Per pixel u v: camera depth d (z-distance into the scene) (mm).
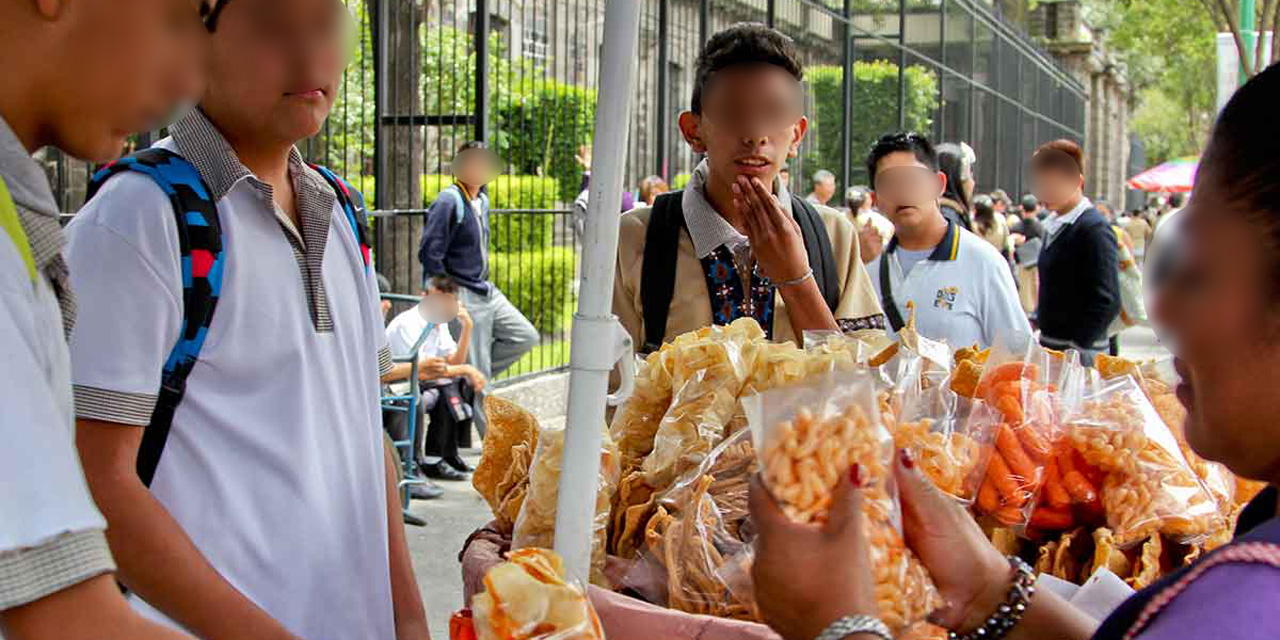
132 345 1794
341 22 2000
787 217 2852
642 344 3125
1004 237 11609
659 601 1973
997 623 1496
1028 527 2223
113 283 1796
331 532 2039
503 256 9438
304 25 1940
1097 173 51625
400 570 2291
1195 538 2096
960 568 1503
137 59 1414
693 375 2172
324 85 1998
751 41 2949
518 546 2021
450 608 5121
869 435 1286
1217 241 1066
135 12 1406
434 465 7270
